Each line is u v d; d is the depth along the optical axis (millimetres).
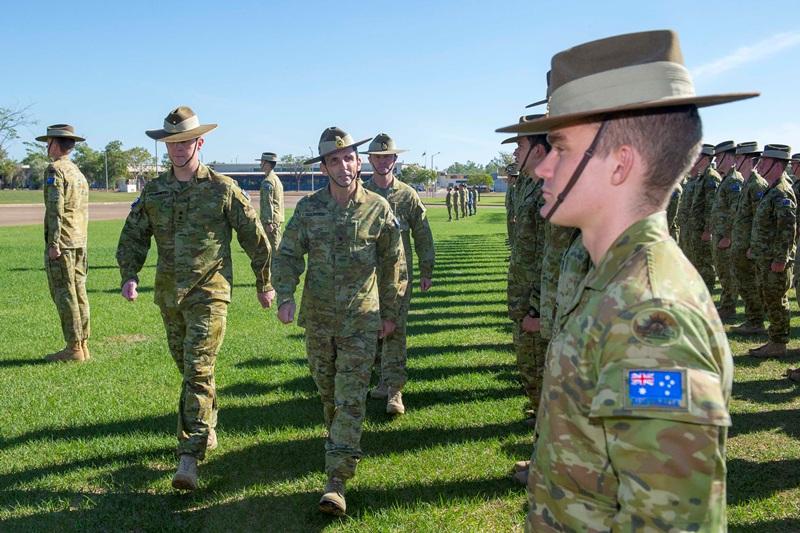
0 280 13234
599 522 1311
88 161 115875
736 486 4133
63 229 7023
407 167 104500
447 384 6402
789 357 7258
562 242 3719
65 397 5984
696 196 10320
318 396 6043
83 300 7328
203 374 4238
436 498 4043
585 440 1312
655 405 1144
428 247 6305
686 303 1214
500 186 131375
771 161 7184
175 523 3758
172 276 4438
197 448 4102
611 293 1278
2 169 102438
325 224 4117
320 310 4086
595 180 1389
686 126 1344
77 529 3701
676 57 1345
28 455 4723
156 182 4477
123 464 4586
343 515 3840
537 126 1432
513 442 4898
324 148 4074
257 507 3975
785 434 5004
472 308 10680
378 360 6637
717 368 1206
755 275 8281
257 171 115312
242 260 17219
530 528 1440
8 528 3721
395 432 5188
